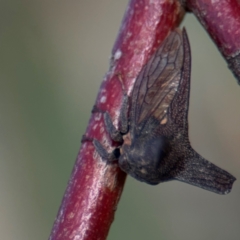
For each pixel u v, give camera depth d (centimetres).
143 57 9
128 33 9
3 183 11
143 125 9
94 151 9
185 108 9
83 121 11
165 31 9
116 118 9
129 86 9
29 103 11
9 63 11
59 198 11
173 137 9
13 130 11
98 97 9
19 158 11
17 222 11
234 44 9
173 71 9
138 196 11
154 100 9
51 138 11
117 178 9
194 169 9
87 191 9
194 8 9
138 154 9
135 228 11
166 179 9
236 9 9
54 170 11
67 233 9
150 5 9
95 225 9
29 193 11
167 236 11
